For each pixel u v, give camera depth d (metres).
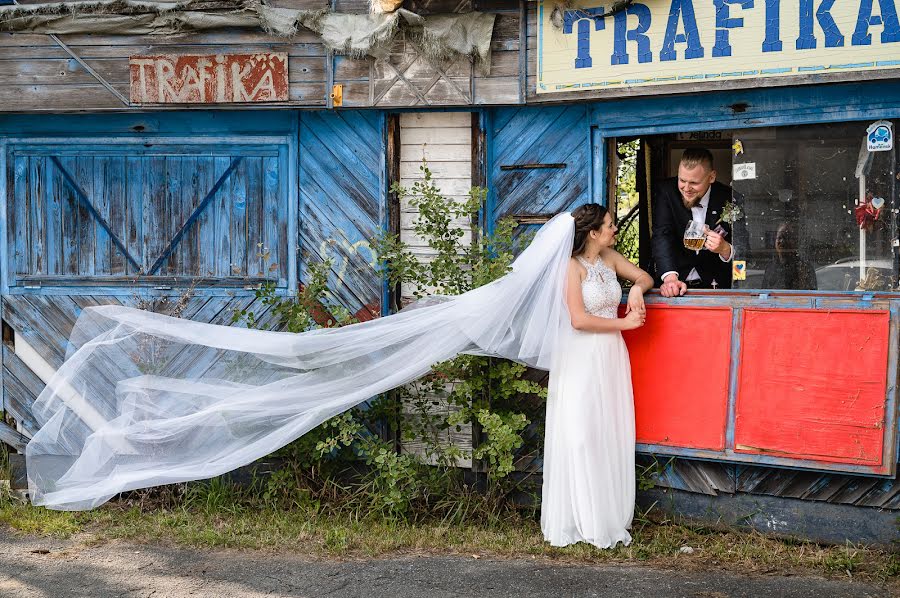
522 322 6.09
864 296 5.60
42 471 6.75
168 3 6.91
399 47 6.74
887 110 5.73
